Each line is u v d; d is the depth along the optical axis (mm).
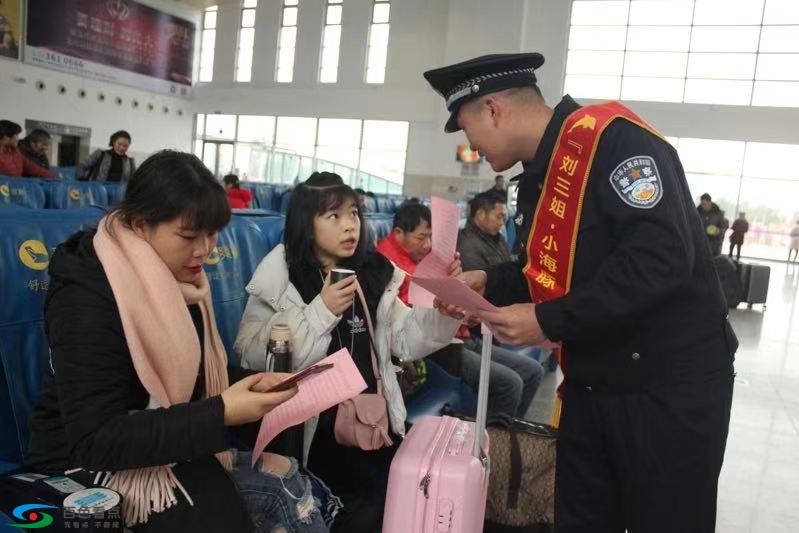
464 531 1474
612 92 14773
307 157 17016
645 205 1188
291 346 1523
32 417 1233
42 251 1448
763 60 13852
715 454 1306
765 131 13797
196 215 1152
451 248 1507
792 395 4219
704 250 1312
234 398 1088
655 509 1327
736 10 13875
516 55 1361
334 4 16719
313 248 1854
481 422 1562
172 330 1153
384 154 16562
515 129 1384
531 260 1422
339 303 1647
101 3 14836
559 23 14516
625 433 1334
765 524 2441
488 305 1254
